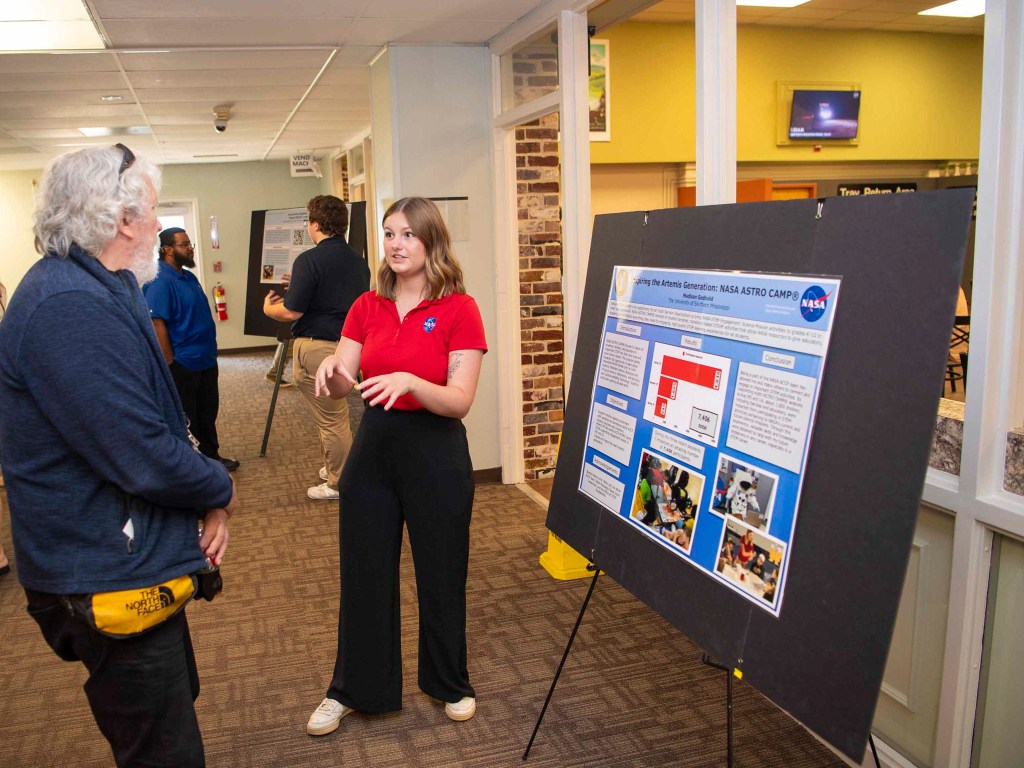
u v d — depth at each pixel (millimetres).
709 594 1565
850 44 6398
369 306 2201
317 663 2684
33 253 10586
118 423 1277
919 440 1212
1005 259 1690
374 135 4809
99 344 1273
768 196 6254
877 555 1255
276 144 9047
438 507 2123
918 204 1262
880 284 1299
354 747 2213
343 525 2186
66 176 1320
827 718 1306
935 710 1945
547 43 3742
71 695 2533
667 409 1728
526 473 4738
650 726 2277
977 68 6734
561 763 2121
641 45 5852
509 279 4523
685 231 1755
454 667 2285
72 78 4863
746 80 6219
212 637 2875
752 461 1489
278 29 4020
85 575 1317
